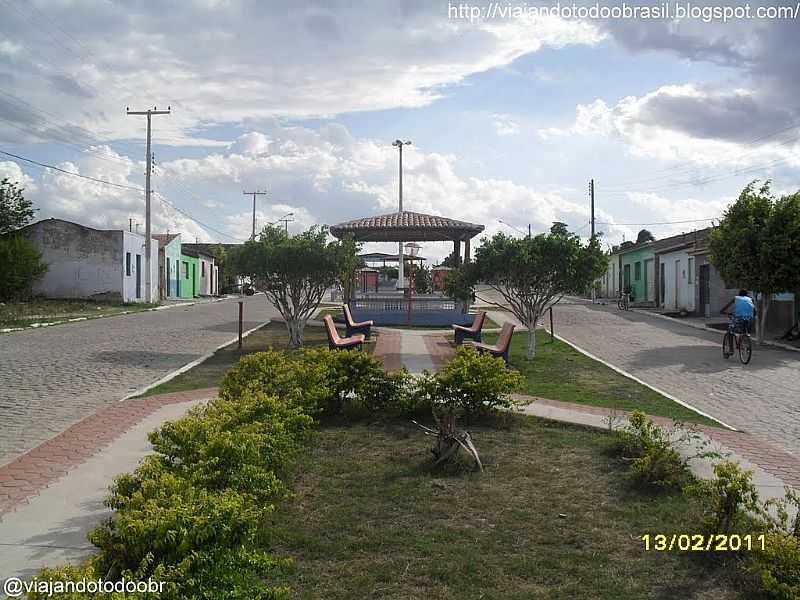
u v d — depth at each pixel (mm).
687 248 30547
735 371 14547
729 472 5137
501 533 5230
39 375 12852
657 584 4449
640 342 19938
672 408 10391
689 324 25438
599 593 4316
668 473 6371
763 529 4660
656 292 35781
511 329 13766
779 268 18328
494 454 7410
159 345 18078
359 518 5500
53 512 5520
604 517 5582
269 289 17938
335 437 8070
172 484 4379
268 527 5219
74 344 17797
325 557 4809
